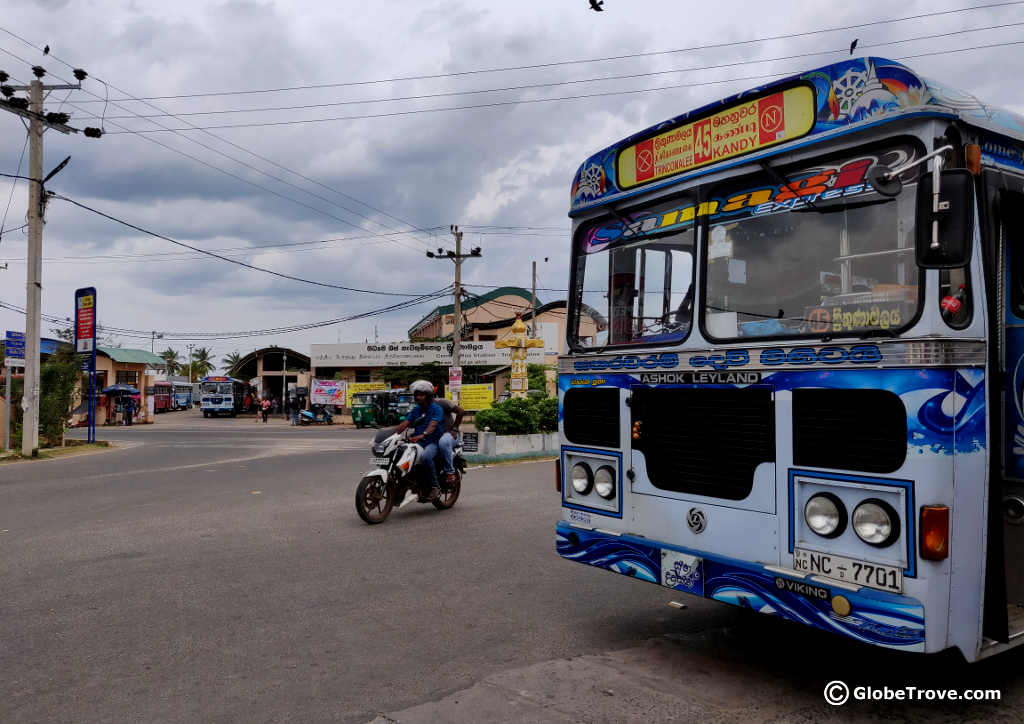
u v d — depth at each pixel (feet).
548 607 18.51
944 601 10.79
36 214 63.36
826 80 12.52
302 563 22.77
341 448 78.59
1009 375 13.39
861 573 11.37
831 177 12.50
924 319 10.98
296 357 199.11
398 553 24.25
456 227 112.68
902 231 11.46
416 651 15.31
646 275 15.47
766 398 12.83
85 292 82.64
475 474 47.93
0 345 91.04
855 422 11.55
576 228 17.34
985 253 11.90
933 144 11.30
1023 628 12.32
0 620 16.99
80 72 63.00
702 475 13.84
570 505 16.66
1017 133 12.82
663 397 14.67
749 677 14.17
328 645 15.57
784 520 12.46
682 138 14.89
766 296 13.12
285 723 11.89
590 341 16.60
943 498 10.79
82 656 14.76
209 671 14.05
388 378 164.25
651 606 18.66
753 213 13.55
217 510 32.65
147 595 19.10
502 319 180.04
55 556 23.45
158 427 137.90
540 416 63.87
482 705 12.67
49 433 75.05
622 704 12.84
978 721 12.45
